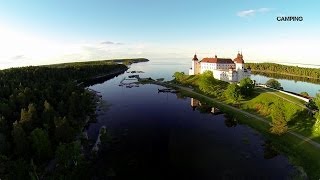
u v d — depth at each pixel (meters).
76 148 60.97
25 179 54.84
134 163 67.06
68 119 89.19
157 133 89.50
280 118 83.50
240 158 69.44
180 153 72.69
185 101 140.25
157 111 119.44
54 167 62.25
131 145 78.81
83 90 144.75
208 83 152.88
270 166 64.81
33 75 169.88
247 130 91.31
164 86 192.75
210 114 113.25
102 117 110.38
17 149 66.50
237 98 120.19
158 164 66.50
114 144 79.81
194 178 59.75
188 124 99.06
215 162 67.19
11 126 81.88
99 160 69.12
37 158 66.75
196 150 74.56
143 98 150.62
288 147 74.94
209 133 88.75
